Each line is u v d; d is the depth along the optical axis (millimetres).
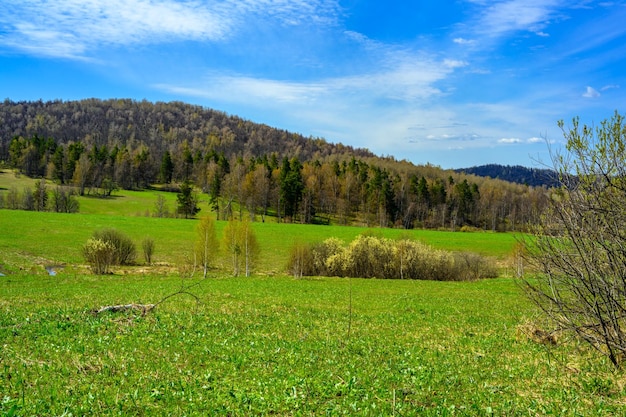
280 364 12555
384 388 10633
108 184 118250
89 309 18875
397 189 130000
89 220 78312
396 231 89688
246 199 110062
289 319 21062
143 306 19422
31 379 10070
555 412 9148
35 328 15000
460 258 58344
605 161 10078
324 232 83562
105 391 9516
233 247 53562
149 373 11031
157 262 57781
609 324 11102
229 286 38344
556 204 10914
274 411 9023
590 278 10578
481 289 41281
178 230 75938
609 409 9234
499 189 128500
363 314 24188
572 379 11367
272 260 63219
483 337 17844
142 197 119000
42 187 98188
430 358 14141
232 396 9656
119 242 54625
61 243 60406
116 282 39719
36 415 8156
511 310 26609
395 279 53750
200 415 8555
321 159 192500
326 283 44375
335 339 16703
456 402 9898
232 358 12844
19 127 192750
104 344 13391
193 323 17812
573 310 11359
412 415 8938
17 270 45969
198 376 11039
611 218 10219
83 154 119188
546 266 11172
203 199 125562
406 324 21203
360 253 56594
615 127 10016
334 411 8984
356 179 129375
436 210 124938
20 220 72812
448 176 148250
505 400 9906
